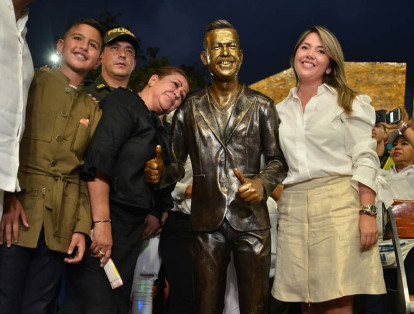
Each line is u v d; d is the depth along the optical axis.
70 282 2.78
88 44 3.17
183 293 3.54
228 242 2.94
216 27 3.05
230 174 2.94
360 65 5.89
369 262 2.94
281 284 3.09
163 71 3.23
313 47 3.14
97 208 2.75
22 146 2.65
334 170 3.01
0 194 2.42
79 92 2.91
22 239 2.55
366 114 3.04
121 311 2.83
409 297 3.19
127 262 2.87
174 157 3.08
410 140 3.93
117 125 2.79
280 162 3.03
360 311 3.88
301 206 3.06
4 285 2.50
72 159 2.73
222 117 2.99
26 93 2.47
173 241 3.58
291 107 3.15
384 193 3.49
